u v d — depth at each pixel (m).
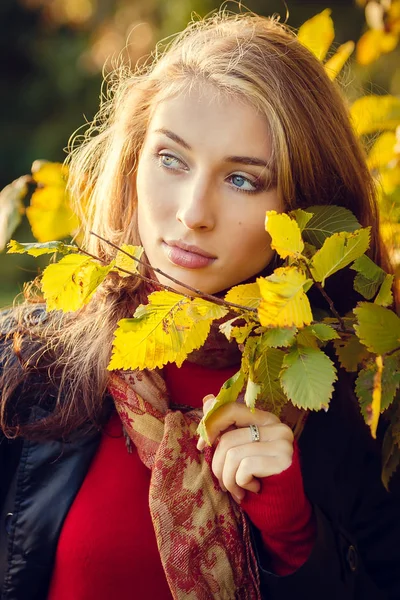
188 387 1.48
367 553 1.61
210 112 1.24
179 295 1.09
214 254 1.26
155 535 1.36
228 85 1.24
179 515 1.33
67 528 1.36
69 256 1.11
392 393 1.05
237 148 1.24
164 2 6.64
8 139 7.96
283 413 1.44
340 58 1.62
